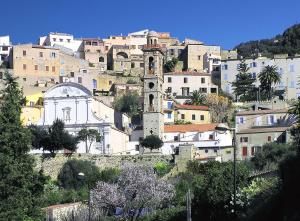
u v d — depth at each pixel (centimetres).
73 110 16625
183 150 14688
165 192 11625
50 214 10594
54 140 14875
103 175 13800
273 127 15812
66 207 11106
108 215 11656
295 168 6550
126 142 17038
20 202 7869
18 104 8506
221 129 7950
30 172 8200
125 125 18250
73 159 14675
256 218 6975
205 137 16475
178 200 11662
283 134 15275
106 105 17625
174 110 19362
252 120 16875
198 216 9044
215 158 15150
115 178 13238
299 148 6662
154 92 16625
